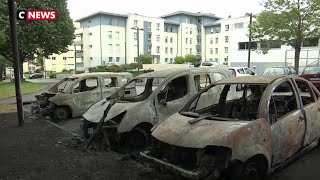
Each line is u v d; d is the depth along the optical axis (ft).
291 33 82.74
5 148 24.06
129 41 242.37
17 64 32.42
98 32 233.96
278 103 19.47
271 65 134.72
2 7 78.07
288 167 18.48
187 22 279.28
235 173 14.34
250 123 15.10
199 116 17.11
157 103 24.06
